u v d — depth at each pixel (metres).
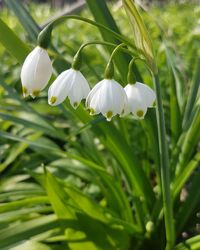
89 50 0.55
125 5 0.17
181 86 0.30
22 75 0.16
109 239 0.22
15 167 0.32
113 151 0.24
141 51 0.17
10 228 0.21
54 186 0.21
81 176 0.28
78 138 0.37
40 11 1.18
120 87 0.16
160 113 0.18
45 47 0.16
